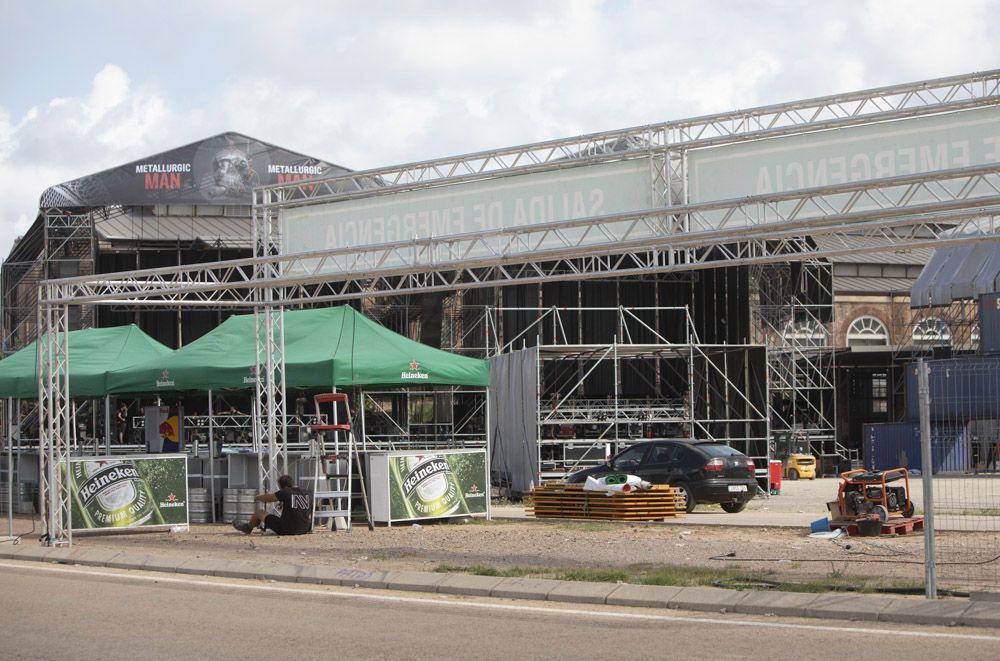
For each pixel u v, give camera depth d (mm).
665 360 47281
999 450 31719
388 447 33906
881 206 14930
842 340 58125
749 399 32812
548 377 44938
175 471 20672
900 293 58812
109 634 9859
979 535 16750
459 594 12211
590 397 48094
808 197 14969
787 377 48812
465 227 17922
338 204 19250
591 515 21703
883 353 50906
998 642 8781
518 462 32406
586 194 16906
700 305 48938
